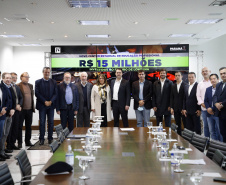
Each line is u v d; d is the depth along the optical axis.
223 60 12.86
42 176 2.55
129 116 12.84
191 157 3.21
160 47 9.66
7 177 2.69
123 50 9.70
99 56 9.71
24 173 2.98
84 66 9.73
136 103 7.83
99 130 5.43
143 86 7.79
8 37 11.63
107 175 2.58
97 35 11.40
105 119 7.82
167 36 11.65
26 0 7.16
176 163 2.89
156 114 7.77
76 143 4.15
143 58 9.69
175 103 7.55
